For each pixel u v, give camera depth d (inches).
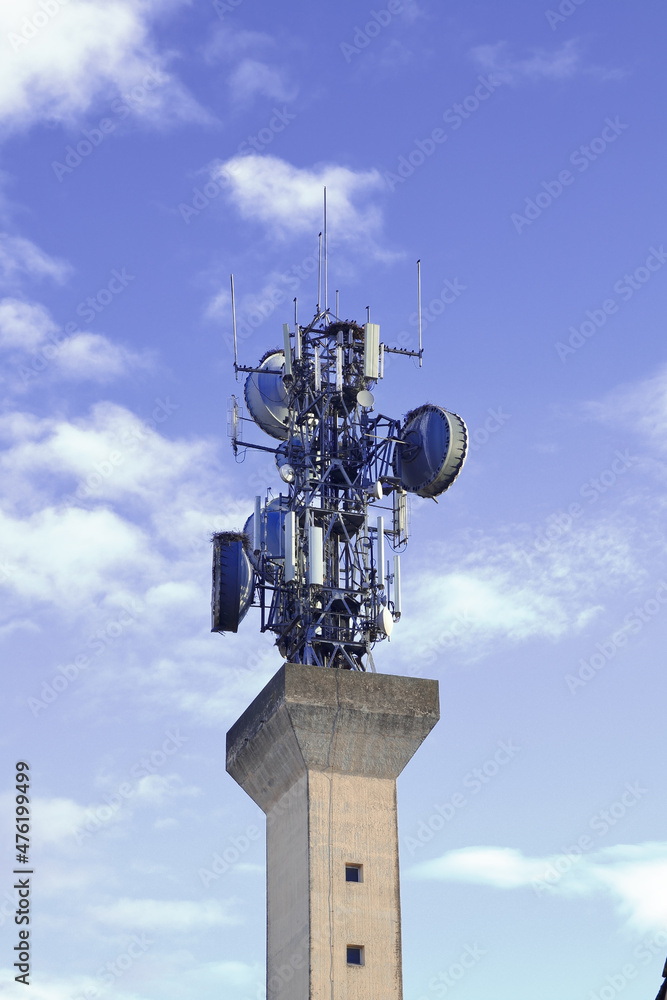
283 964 2454.5
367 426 2822.3
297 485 2785.4
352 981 2373.3
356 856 2458.2
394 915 2436.0
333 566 2741.1
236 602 2704.2
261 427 2979.8
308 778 2485.2
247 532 2842.0
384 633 2682.1
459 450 2765.7
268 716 2539.4
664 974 1973.4
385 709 2527.1
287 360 2847.0
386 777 2527.1
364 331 2842.0
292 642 2731.3
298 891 2443.4
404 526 2768.2
